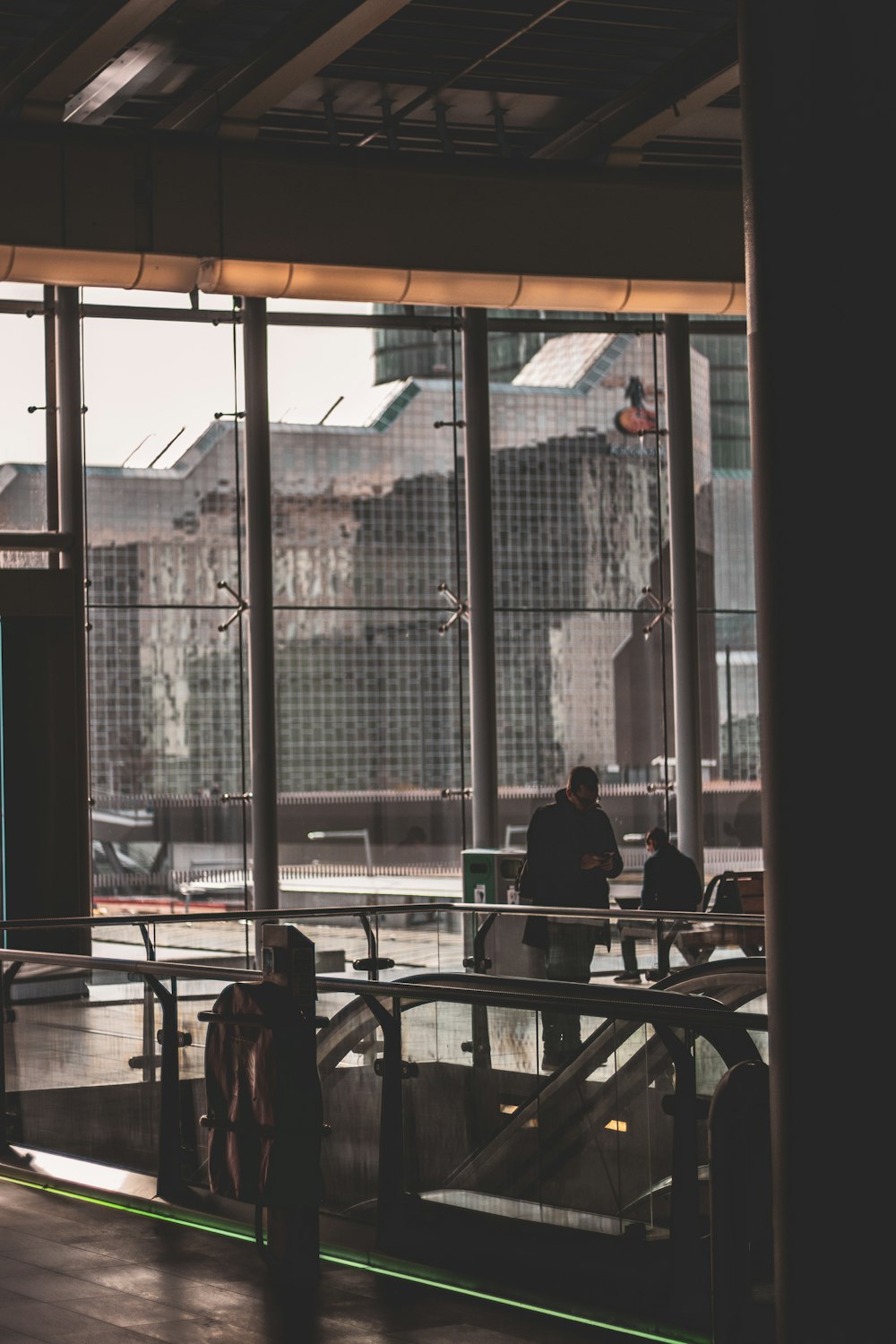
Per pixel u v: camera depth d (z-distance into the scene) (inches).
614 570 565.9
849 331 130.0
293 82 447.2
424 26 440.8
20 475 506.3
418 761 543.8
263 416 518.6
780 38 133.6
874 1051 129.0
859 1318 129.4
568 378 564.1
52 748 490.9
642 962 355.9
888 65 130.6
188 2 416.2
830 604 130.6
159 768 520.7
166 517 521.7
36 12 413.7
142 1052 253.6
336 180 472.1
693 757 553.9
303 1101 194.1
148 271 455.8
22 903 488.7
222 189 460.1
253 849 521.0
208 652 525.3
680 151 542.0
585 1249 192.1
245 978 227.8
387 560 543.5
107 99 468.4
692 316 578.2
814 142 131.4
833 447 130.3
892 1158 128.7
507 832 553.3
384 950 452.4
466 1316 183.2
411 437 545.0
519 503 559.2
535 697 557.3
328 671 538.3
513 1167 202.7
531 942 382.6
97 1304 187.8
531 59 468.1
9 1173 267.4
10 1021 288.7
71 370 503.5
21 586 483.8
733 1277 156.9
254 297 514.3
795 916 133.0
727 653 574.9
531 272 490.3
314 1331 176.9
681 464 556.7
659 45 466.0
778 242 133.4
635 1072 190.1
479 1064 208.8
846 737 130.0
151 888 519.5
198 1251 212.5
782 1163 134.6
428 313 544.4
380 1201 212.7
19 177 442.6
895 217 129.6
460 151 527.5
